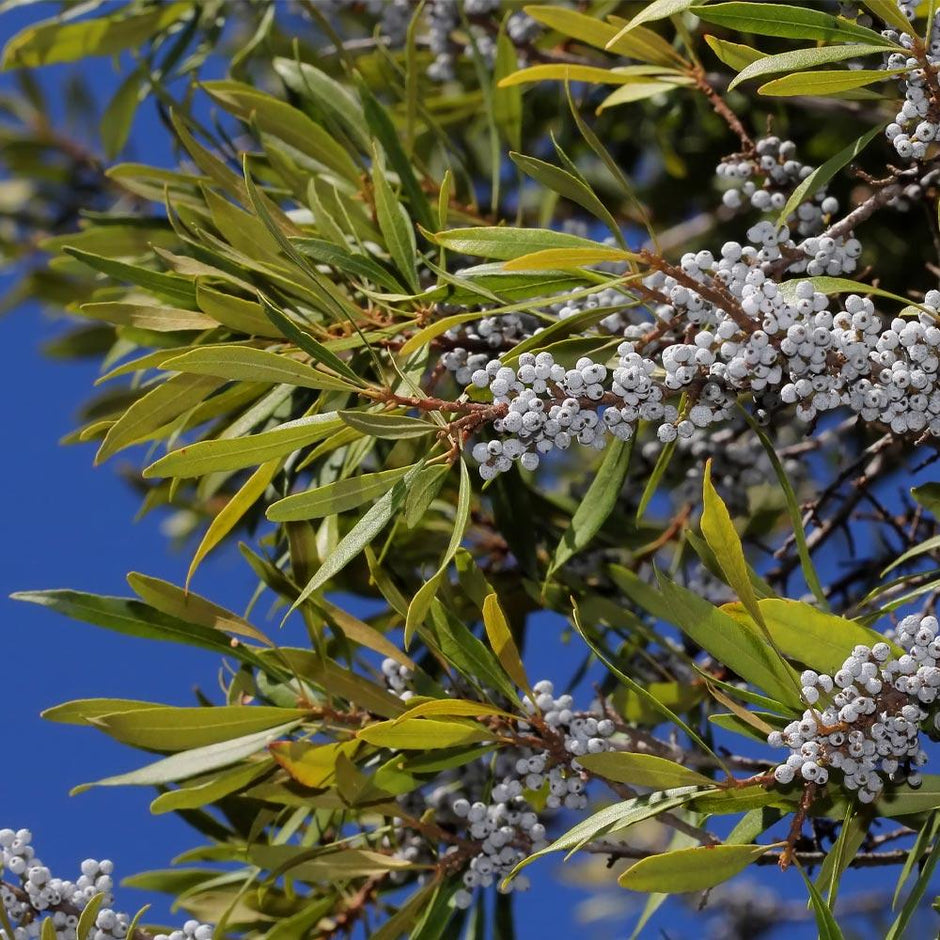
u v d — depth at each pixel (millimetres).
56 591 1396
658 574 1346
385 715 1402
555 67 1426
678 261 1697
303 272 1347
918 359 1342
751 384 1348
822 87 1354
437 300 1386
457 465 1489
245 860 1433
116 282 1488
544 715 1391
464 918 1433
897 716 1333
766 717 1353
